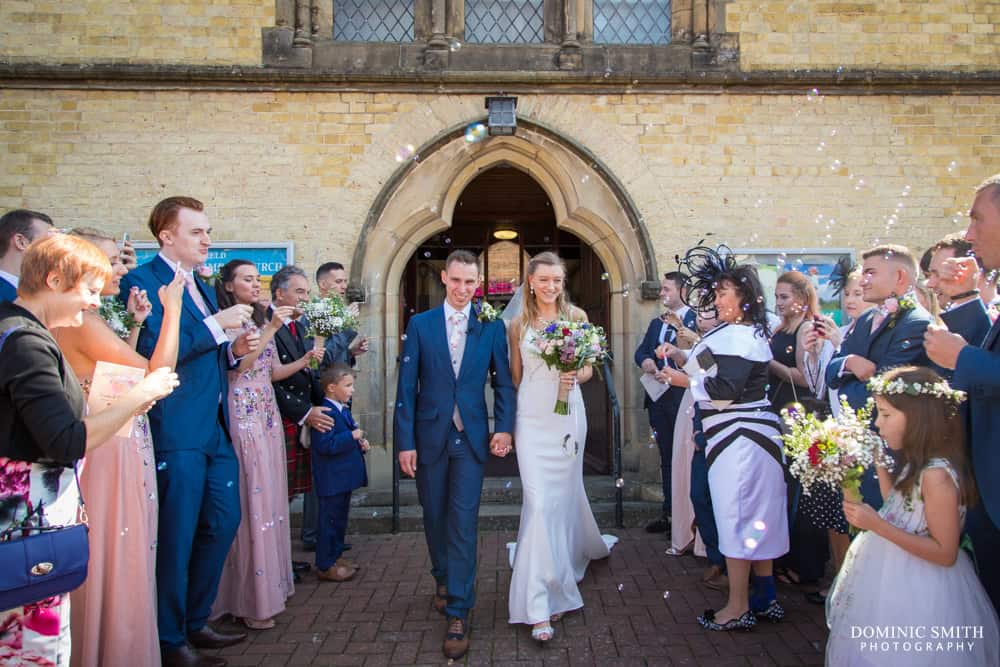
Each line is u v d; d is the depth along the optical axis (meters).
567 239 9.53
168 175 6.23
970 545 2.55
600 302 7.57
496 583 4.38
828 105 6.51
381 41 6.51
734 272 3.61
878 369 3.19
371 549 5.13
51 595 2.03
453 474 3.56
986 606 2.40
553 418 3.67
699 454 4.11
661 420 5.32
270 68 6.21
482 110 6.40
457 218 9.50
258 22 6.30
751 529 3.48
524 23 6.64
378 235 6.40
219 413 3.45
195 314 3.30
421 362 3.66
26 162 6.15
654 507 5.80
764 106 6.49
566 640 3.51
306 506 5.12
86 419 2.14
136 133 6.21
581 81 6.37
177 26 6.27
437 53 6.33
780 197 6.50
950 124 6.50
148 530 2.95
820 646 3.39
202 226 3.40
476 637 3.57
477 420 3.57
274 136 6.29
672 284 5.29
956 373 2.41
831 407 3.96
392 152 6.33
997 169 6.51
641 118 6.48
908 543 2.39
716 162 6.49
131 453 2.87
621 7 6.73
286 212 6.29
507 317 4.45
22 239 2.74
